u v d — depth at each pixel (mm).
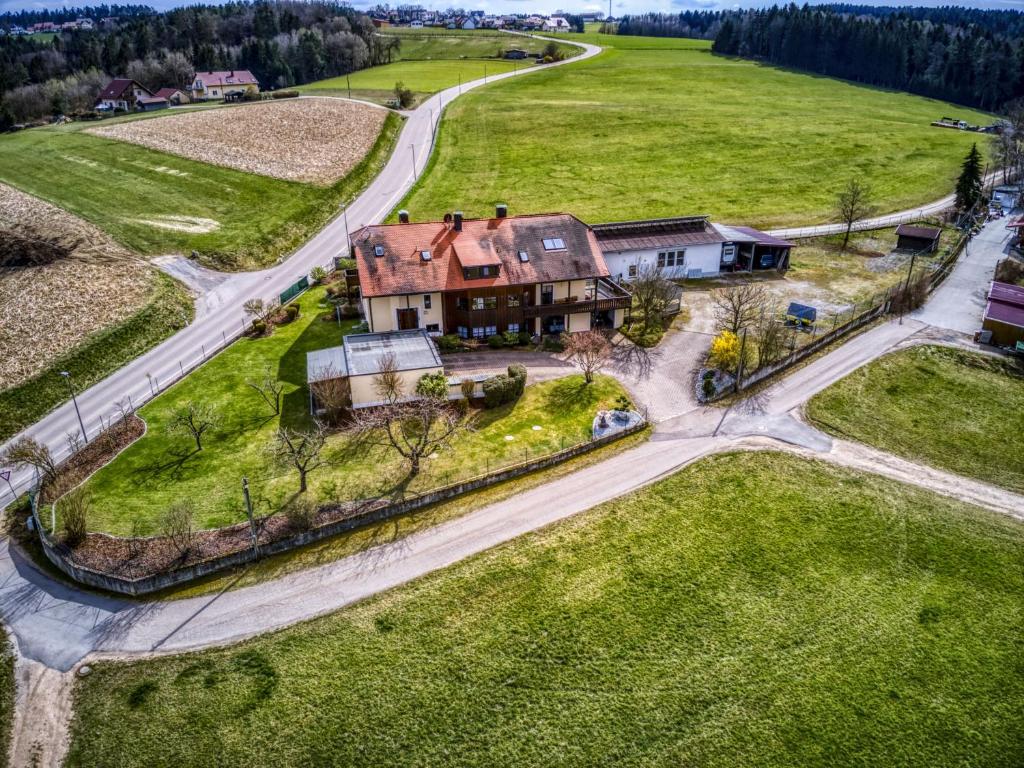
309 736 26594
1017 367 51094
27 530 37281
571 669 29188
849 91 155750
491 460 41000
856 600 32594
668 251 65375
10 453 39094
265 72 168125
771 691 28500
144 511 37062
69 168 91688
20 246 67562
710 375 48969
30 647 30188
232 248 74562
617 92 147125
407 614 31500
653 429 44406
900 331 56500
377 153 108312
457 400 46125
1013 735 27031
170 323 61156
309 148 107000
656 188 93688
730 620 31453
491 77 166875
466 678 28766
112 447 43469
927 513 37844
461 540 35656
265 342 56562
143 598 32531
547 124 121562
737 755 26219
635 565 34219
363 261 52562
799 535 36188
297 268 72938
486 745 26406
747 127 119125
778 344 50250
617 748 26359
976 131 121625
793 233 79625
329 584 33062
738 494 38875
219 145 104625
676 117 124812
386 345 49250
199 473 40250
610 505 37969
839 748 26516
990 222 82500
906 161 103750
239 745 26250
